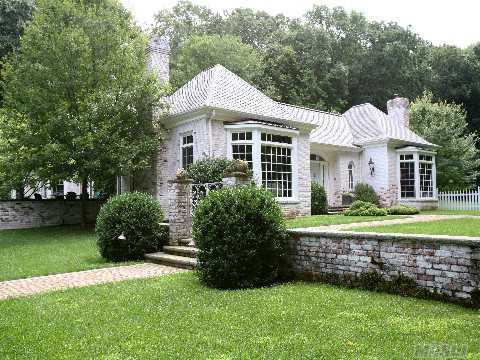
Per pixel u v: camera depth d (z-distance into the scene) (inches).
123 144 599.2
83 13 660.7
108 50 654.5
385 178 854.5
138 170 684.1
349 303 217.8
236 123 593.0
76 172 613.6
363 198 827.4
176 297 245.9
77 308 227.6
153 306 226.7
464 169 1061.8
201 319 200.1
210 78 670.5
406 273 233.8
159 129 666.8
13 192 887.1
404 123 976.9
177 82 1314.0
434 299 220.7
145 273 337.1
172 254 398.3
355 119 967.0
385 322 184.2
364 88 1640.0
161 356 154.6
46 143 594.2
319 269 278.4
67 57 618.5
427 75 1636.3
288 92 1385.3
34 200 751.1
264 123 596.7
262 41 1828.2
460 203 913.5
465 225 447.2
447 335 165.2
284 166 632.4
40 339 179.0
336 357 147.7
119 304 233.3
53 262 390.6
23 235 626.8
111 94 612.1
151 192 682.2
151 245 415.5
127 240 406.6
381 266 245.1
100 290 270.8
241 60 1449.3
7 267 371.9
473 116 1589.6
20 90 618.8
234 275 270.4
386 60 1594.5
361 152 898.1
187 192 431.8
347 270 262.5
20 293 275.9
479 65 1604.3
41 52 619.2
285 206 621.0
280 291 252.1
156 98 641.6
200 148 597.6
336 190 865.5
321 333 172.9
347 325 181.6
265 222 281.6
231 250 271.4
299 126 657.6
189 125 623.8
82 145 586.9
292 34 1560.0
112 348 165.0
